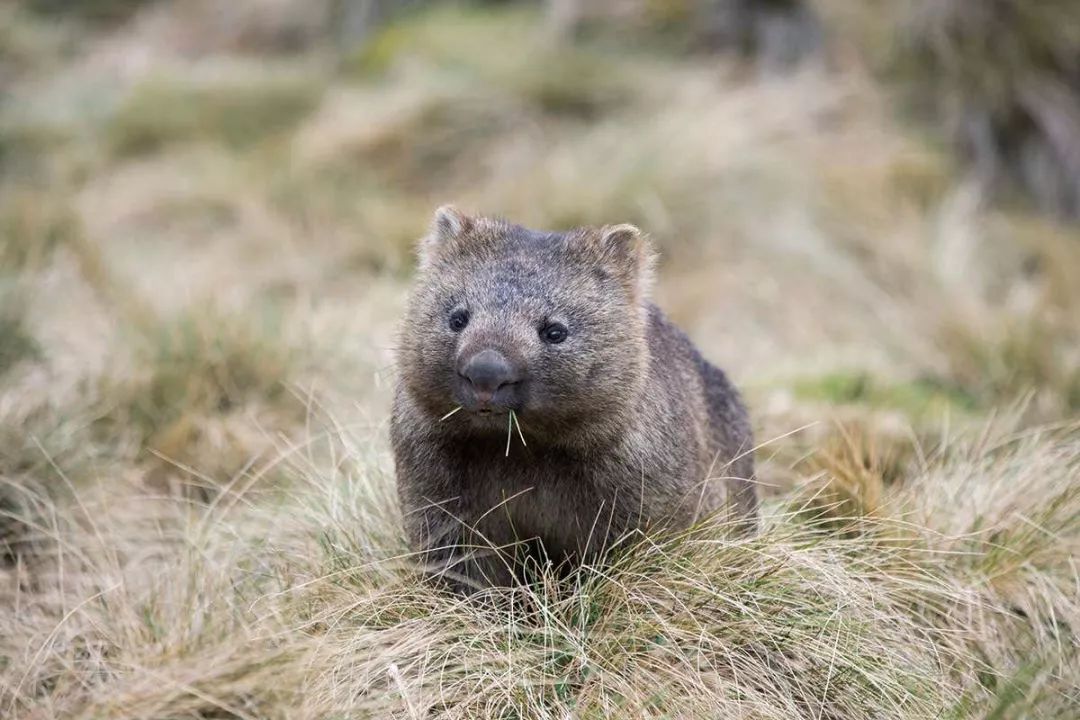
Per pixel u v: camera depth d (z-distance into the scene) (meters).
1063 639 8.21
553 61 20.17
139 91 22.28
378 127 18.97
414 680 7.18
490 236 7.91
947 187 17.84
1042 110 18.41
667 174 16.77
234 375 11.30
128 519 9.15
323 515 8.65
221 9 28.38
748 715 7.16
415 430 7.66
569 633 7.51
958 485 9.35
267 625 7.27
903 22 19.22
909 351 14.20
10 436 9.31
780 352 14.38
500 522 7.77
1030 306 14.70
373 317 13.38
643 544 7.77
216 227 17.33
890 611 7.97
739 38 20.98
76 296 13.29
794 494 9.04
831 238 16.33
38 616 7.96
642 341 7.81
